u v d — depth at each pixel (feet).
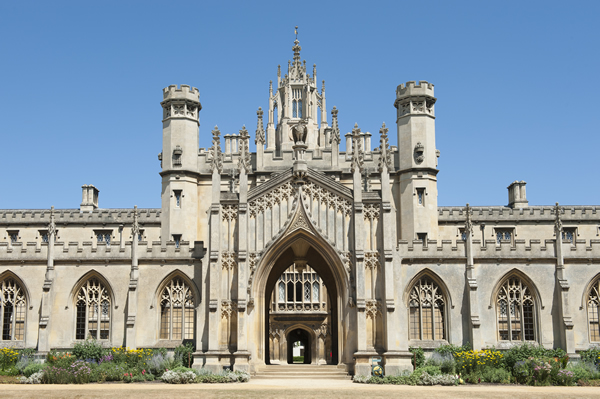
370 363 142.20
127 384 127.24
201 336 149.79
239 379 134.72
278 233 150.30
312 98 256.93
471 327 154.92
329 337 243.19
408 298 160.15
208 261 153.38
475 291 156.66
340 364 147.33
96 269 163.32
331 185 152.25
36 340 161.48
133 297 159.02
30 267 164.96
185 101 201.36
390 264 146.10
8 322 164.86
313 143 244.42
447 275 159.53
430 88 200.54
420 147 194.90
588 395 109.50
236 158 203.41
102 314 163.02
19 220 218.79
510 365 140.87
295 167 152.46
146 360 144.77
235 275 150.41
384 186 151.02
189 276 161.07
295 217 151.23
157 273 161.89
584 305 158.10
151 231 217.56
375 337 146.20
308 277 248.11
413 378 130.21
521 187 229.04
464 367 139.03
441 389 118.73
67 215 218.79
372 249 149.59
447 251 160.45
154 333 159.12
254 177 200.75
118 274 163.12
